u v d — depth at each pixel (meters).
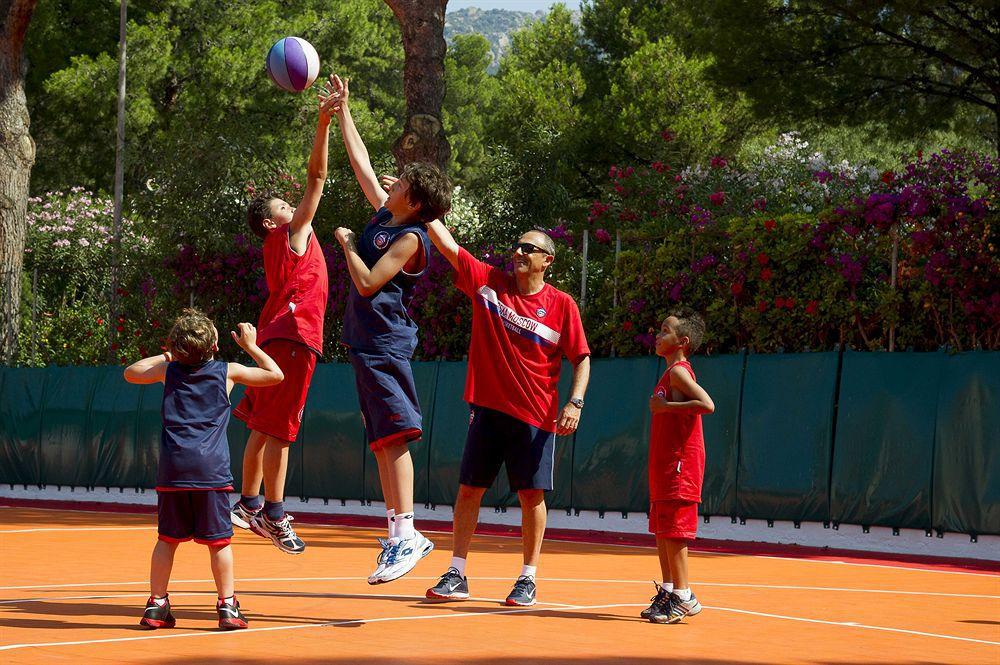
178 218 19.41
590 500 14.31
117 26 38.66
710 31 19.75
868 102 19.81
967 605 7.49
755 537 13.22
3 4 21.31
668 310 14.41
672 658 4.95
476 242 18.56
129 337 20.41
